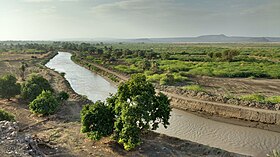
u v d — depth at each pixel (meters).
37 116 32.25
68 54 160.50
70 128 28.28
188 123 34.59
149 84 24.77
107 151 22.98
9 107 35.75
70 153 22.25
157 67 77.38
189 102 41.25
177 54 128.50
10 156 17.17
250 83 59.25
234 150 26.80
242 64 85.50
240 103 38.84
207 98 42.22
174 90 48.28
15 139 20.14
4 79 38.56
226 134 30.89
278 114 33.69
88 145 24.05
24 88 38.72
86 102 40.31
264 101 38.41
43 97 33.03
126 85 24.11
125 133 22.00
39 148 22.19
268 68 75.56
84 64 99.25
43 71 74.94
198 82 59.84
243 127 33.06
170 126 33.38
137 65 86.00
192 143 25.77
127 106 22.55
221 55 101.25
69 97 43.19
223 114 37.19
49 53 146.25
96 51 142.75
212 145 27.95
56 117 31.92
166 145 25.28
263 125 33.34
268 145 27.89
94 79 71.62
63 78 63.91
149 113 24.05
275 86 55.62
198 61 99.62
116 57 117.62
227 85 56.78
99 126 23.42
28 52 143.12
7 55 125.06
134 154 22.64
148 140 26.00
